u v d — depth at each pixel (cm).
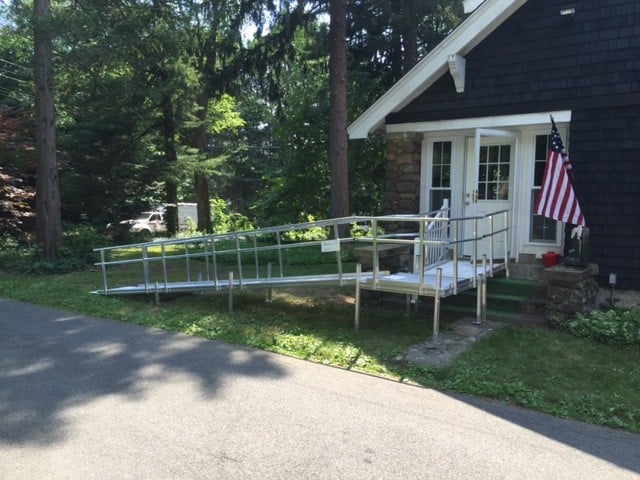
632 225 700
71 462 352
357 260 1290
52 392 478
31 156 1554
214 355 594
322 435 395
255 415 429
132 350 613
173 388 489
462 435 397
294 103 1788
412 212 906
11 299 930
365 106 1745
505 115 796
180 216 3141
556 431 407
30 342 645
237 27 1383
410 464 354
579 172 736
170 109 1889
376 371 538
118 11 1391
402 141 904
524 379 505
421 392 486
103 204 1969
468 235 877
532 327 665
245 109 3494
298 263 1302
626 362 543
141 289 878
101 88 1636
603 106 714
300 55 1522
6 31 1562
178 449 371
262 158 3847
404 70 1658
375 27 1672
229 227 2419
